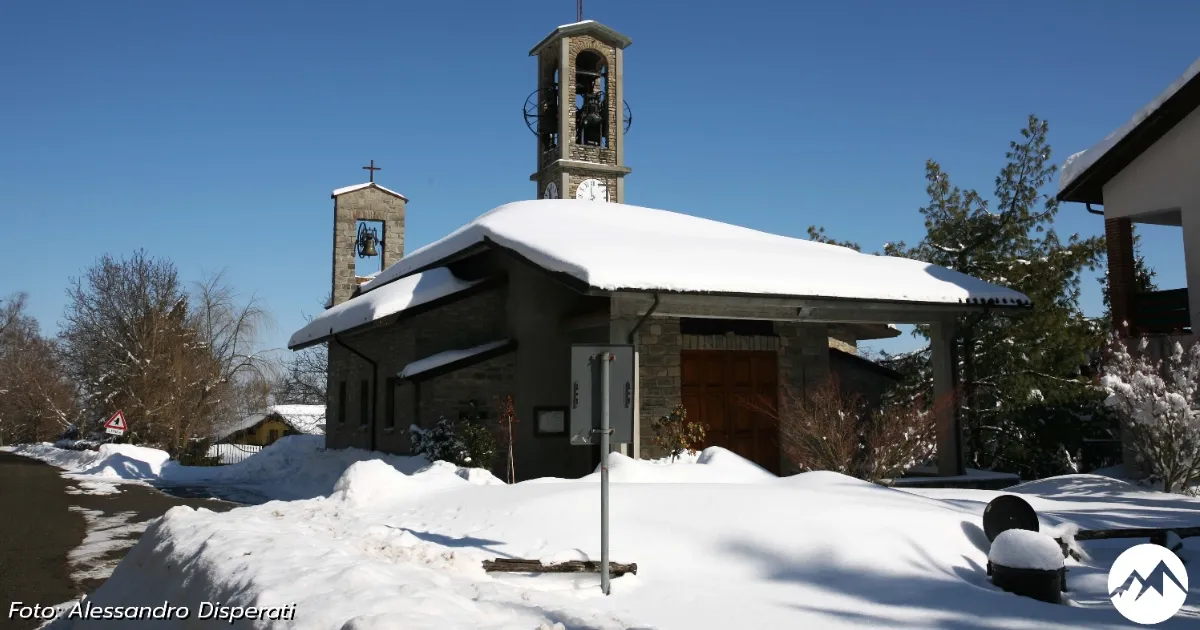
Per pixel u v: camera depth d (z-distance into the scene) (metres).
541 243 13.90
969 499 10.37
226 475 22.88
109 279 35.56
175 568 6.51
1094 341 20.27
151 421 32.78
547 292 15.73
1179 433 13.01
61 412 41.38
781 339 15.70
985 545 7.85
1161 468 13.20
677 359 14.45
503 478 14.92
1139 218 16.78
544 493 9.24
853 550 7.24
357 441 19.52
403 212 26.11
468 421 15.05
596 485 9.42
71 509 14.57
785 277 13.96
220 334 36.56
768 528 7.62
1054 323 19.88
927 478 14.59
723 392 15.23
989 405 20.92
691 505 8.28
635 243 14.72
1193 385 13.16
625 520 8.08
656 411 14.14
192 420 33.12
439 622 4.41
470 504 9.55
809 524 7.67
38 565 9.43
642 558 7.30
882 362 23.84
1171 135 14.86
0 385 48.03
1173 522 9.41
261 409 38.28
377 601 4.71
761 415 15.49
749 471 11.45
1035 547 6.53
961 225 22.64
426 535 8.31
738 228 20.19
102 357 34.97
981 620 5.69
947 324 15.66
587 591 6.45
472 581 6.34
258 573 5.43
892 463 13.44
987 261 21.67
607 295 12.57
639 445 13.66
